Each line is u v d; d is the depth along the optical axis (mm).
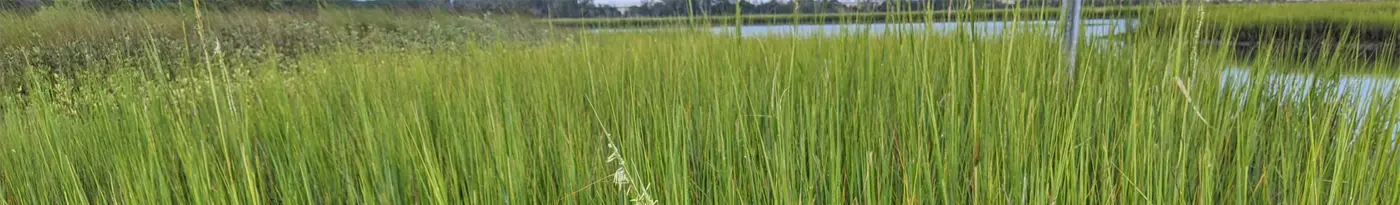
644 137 2039
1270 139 1909
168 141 2154
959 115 1866
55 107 2803
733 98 2248
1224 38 2279
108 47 5266
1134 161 1501
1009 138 1705
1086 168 1502
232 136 2041
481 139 1919
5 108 2973
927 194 1567
